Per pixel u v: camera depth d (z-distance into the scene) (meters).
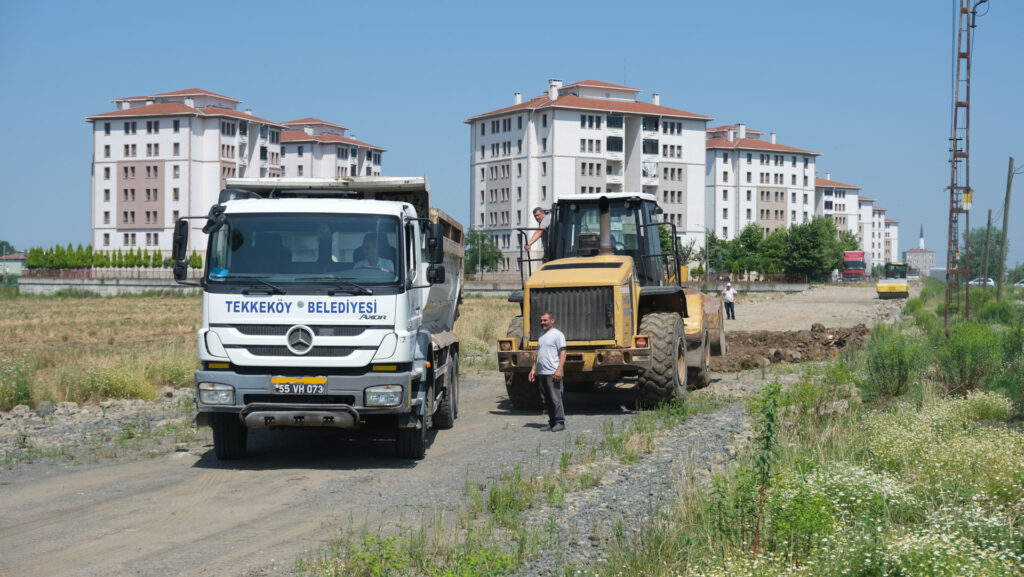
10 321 50.69
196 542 8.27
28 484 10.60
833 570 6.41
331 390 11.10
